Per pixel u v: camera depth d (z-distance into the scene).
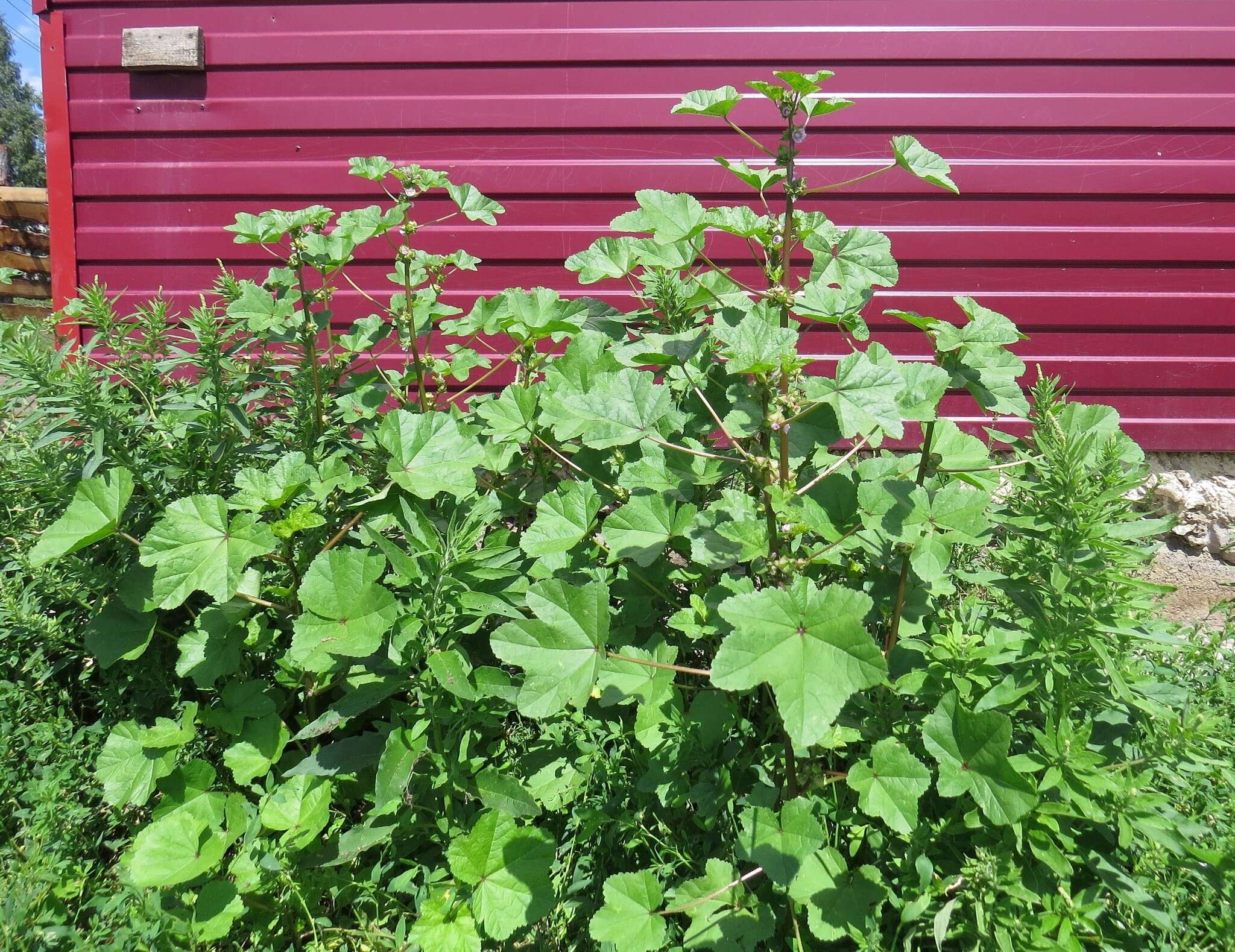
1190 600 4.14
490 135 4.17
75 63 4.19
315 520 2.04
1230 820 1.90
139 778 2.02
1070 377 4.18
